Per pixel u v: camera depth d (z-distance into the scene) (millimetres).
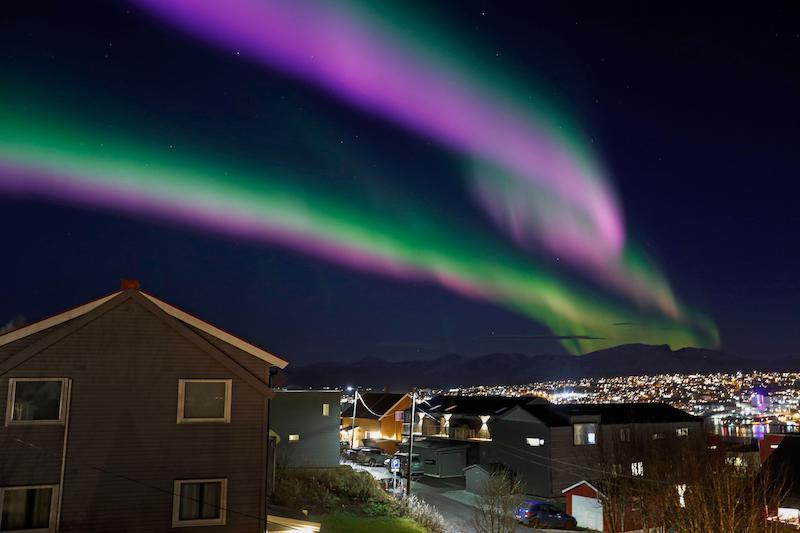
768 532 22391
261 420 21422
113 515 19297
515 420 51281
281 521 25375
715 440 45594
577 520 40656
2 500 18312
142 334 20578
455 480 53469
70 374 19609
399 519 30359
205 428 20719
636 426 50656
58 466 19016
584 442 49188
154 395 20359
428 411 66812
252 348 22000
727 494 23172
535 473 48875
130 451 19812
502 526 33562
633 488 36344
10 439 18703
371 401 77188
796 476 30828
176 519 19922
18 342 19406
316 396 47188
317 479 40344
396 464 46125
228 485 20625
